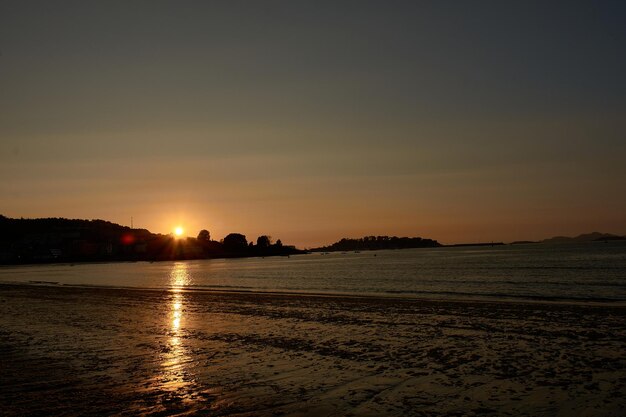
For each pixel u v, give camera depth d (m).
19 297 38.53
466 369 12.91
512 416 9.38
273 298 33.00
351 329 19.69
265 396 11.05
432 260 121.88
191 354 15.60
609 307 23.98
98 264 195.00
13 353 16.28
